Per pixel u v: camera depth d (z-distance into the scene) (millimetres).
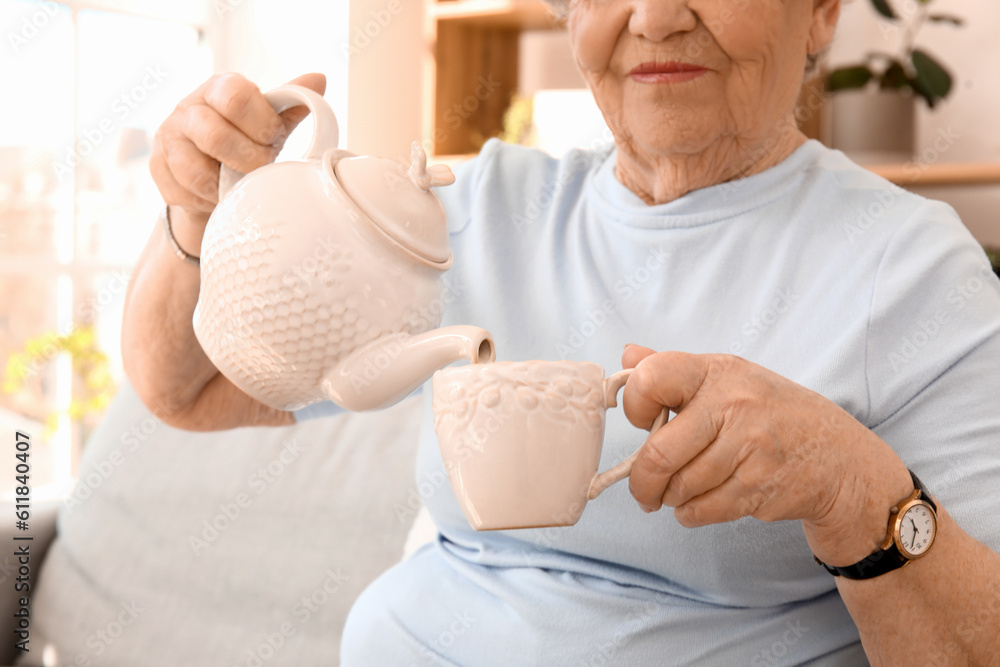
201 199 652
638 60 723
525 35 2377
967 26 1968
